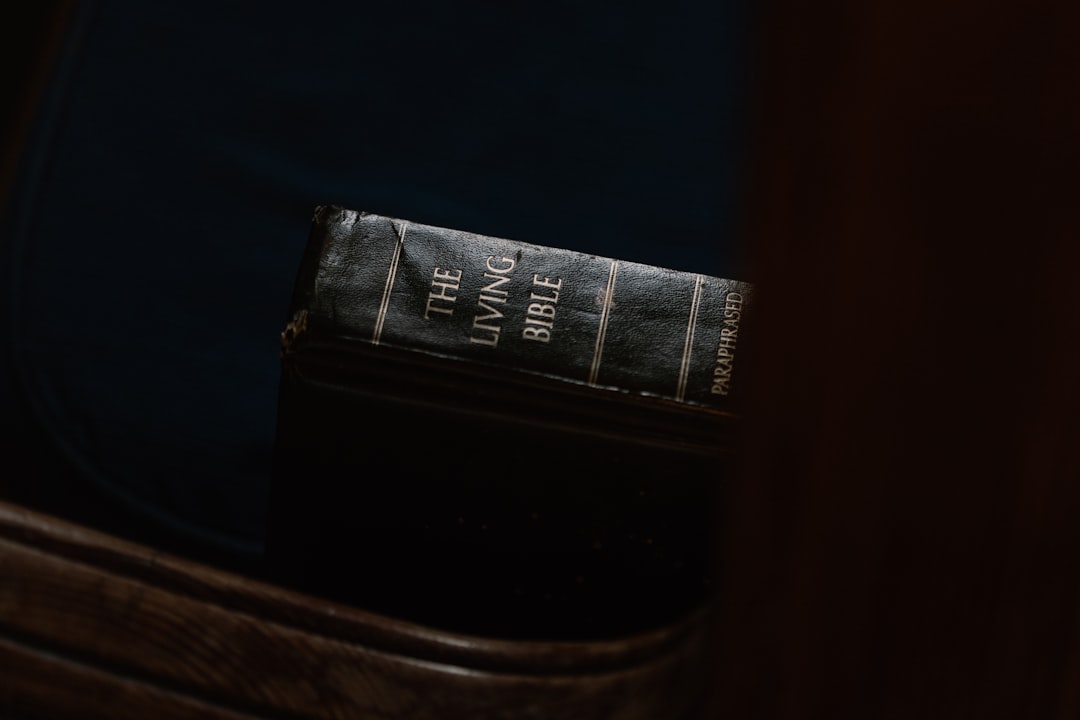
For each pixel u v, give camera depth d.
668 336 0.77
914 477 0.30
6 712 0.74
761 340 0.31
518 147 0.95
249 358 0.92
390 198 0.94
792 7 0.29
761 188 0.30
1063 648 0.31
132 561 0.74
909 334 0.29
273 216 0.94
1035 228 0.27
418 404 0.77
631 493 0.78
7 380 0.91
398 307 0.78
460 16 0.97
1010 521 0.29
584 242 0.93
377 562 0.82
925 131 0.27
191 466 0.90
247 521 0.90
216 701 0.73
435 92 0.96
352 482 0.79
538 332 0.77
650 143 0.95
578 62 0.96
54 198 0.94
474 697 0.72
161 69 0.96
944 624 0.31
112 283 0.93
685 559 0.79
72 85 0.95
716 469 0.77
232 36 0.97
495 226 0.93
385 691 0.73
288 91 0.96
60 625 0.74
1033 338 0.28
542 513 0.79
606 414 0.77
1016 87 0.27
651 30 0.97
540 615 0.82
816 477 0.31
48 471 0.90
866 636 0.33
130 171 0.94
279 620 0.74
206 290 0.93
